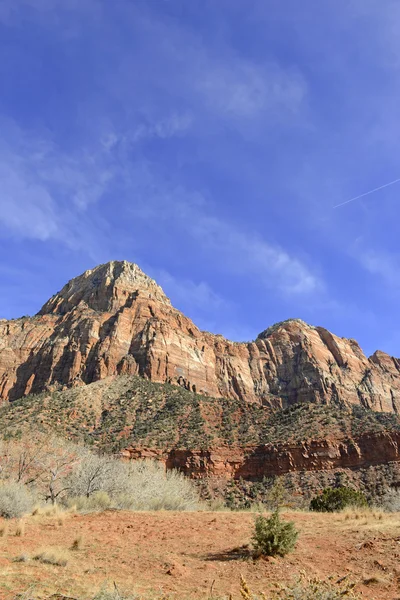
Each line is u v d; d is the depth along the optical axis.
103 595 7.12
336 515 18.19
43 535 13.12
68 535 13.32
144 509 23.38
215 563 10.34
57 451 35.78
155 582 8.79
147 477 30.39
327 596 6.67
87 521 16.14
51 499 26.36
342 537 12.48
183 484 33.81
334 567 9.77
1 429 58.38
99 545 12.11
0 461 30.86
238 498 57.72
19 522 14.61
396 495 25.59
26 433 52.09
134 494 27.06
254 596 6.86
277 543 10.90
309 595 6.72
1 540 11.83
